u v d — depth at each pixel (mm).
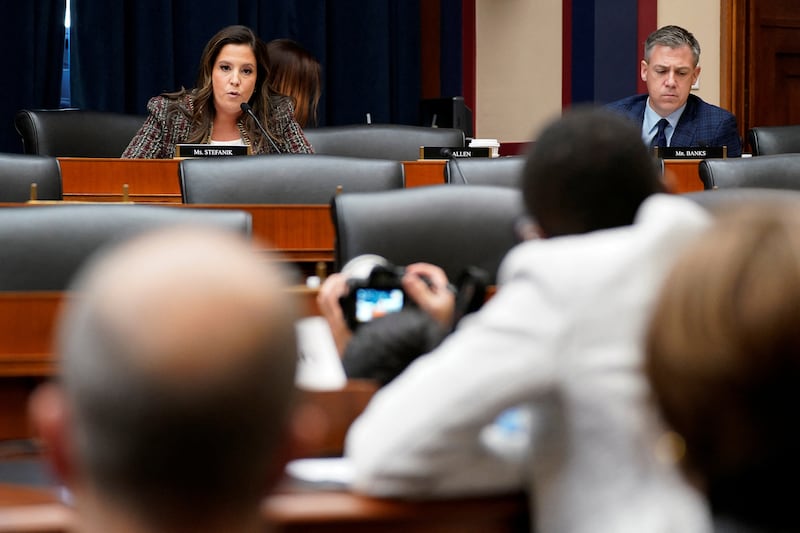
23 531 1962
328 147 9234
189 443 1287
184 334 1287
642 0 13844
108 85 12992
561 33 14094
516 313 2270
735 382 1444
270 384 1311
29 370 3570
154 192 7910
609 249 2312
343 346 3062
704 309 1471
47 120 9461
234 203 6273
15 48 12539
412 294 3041
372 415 2326
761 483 1519
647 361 1543
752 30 14102
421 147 8719
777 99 14352
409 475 2246
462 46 14734
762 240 1479
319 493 2357
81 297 1338
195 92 9266
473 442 2271
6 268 4266
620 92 13945
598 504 2244
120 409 1280
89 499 1331
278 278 1368
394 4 14648
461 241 4762
